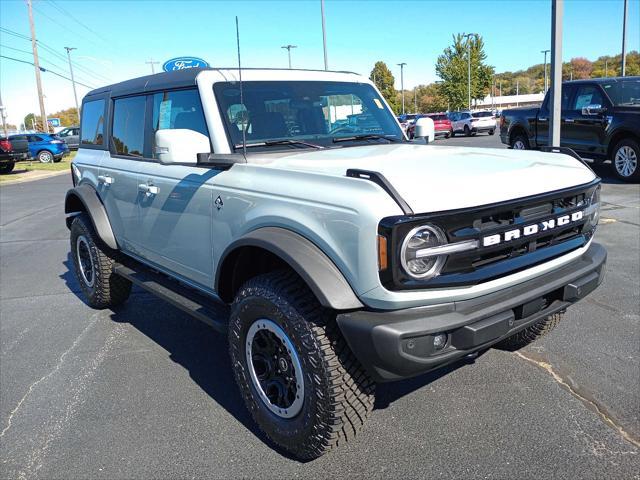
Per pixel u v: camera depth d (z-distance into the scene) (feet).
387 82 232.73
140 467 9.78
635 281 18.33
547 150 12.50
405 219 7.78
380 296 8.13
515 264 9.05
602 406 11.06
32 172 84.38
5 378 13.48
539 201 9.25
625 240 23.43
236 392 12.43
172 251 12.96
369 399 9.07
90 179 17.22
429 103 328.70
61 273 23.68
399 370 8.10
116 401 12.16
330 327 8.88
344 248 8.41
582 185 10.34
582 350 13.55
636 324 14.97
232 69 12.50
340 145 12.71
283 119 12.41
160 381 13.05
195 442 10.50
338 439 9.16
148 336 15.92
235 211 10.49
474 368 12.92
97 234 16.38
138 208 14.20
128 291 17.87
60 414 11.68
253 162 10.79
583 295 10.26
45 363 14.28
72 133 122.42
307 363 8.88
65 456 10.17
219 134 11.38
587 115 39.14
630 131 36.24
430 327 7.98
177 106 12.69
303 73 13.60
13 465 9.96
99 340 15.72
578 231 10.71
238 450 10.21
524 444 9.92
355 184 8.48
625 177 37.29
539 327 12.63
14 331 16.70
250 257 10.48
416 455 9.77
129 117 15.08
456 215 8.15
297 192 9.23
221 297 11.23
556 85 25.36
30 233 33.91
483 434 10.29
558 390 11.75
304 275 8.51
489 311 8.48
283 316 9.09
